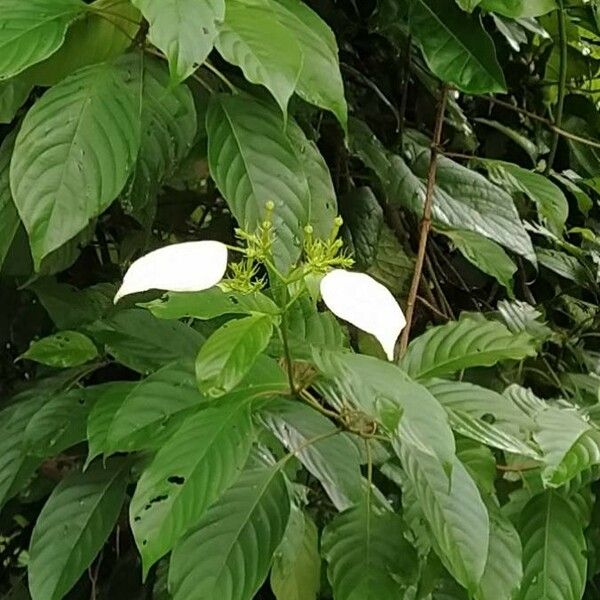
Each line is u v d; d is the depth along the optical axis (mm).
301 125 790
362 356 488
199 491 487
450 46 794
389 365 483
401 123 939
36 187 523
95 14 589
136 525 480
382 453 610
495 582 558
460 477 537
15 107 629
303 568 608
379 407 458
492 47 787
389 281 933
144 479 490
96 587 874
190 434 503
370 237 875
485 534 523
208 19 485
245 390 522
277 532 543
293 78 510
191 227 931
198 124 672
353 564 569
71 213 524
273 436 612
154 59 597
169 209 908
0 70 490
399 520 584
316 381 532
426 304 929
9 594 855
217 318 649
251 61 509
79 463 769
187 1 483
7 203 613
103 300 771
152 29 472
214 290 464
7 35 501
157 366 614
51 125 535
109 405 576
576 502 652
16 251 711
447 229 837
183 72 471
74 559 627
